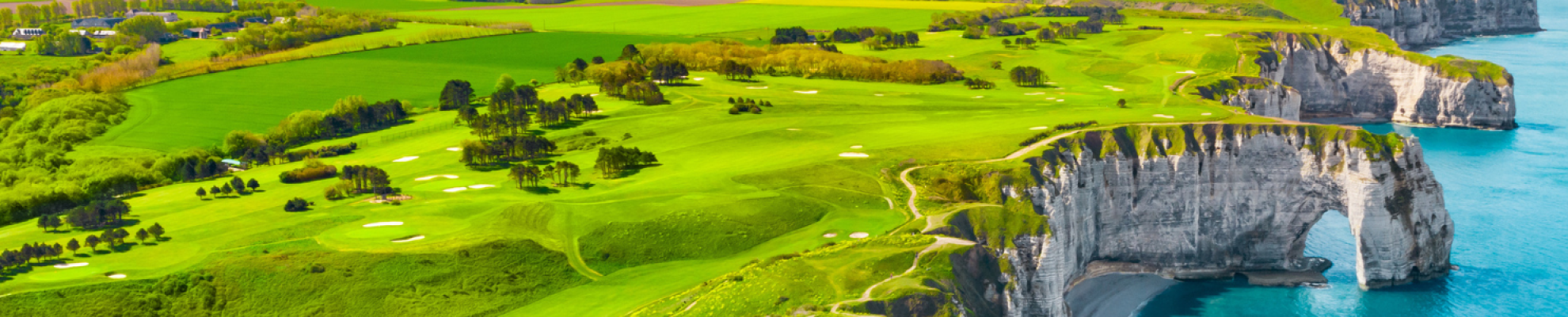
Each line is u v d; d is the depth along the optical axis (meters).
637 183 157.12
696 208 141.62
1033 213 140.50
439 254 127.25
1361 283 149.75
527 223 139.62
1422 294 145.62
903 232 132.75
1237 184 157.50
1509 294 144.38
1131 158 158.50
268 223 142.38
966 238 136.00
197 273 123.38
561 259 130.12
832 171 156.75
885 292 113.00
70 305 116.06
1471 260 156.50
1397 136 153.38
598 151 183.62
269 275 123.00
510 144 180.75
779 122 199.88
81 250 132.12
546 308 119.44
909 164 158.88
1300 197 155.62
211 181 178.12
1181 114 186.75
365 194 156.88
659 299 118.88
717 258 131.62
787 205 143.25
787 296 113.88
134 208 156.88
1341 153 152.12
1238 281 154.38
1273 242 157.50
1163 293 150.62
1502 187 192.12
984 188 148.00
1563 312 138.00
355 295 120.44
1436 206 152.62
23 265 126.94
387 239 133.12
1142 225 157.88
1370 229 148.00
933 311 112.62
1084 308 145.50
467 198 151.38
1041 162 151.88
